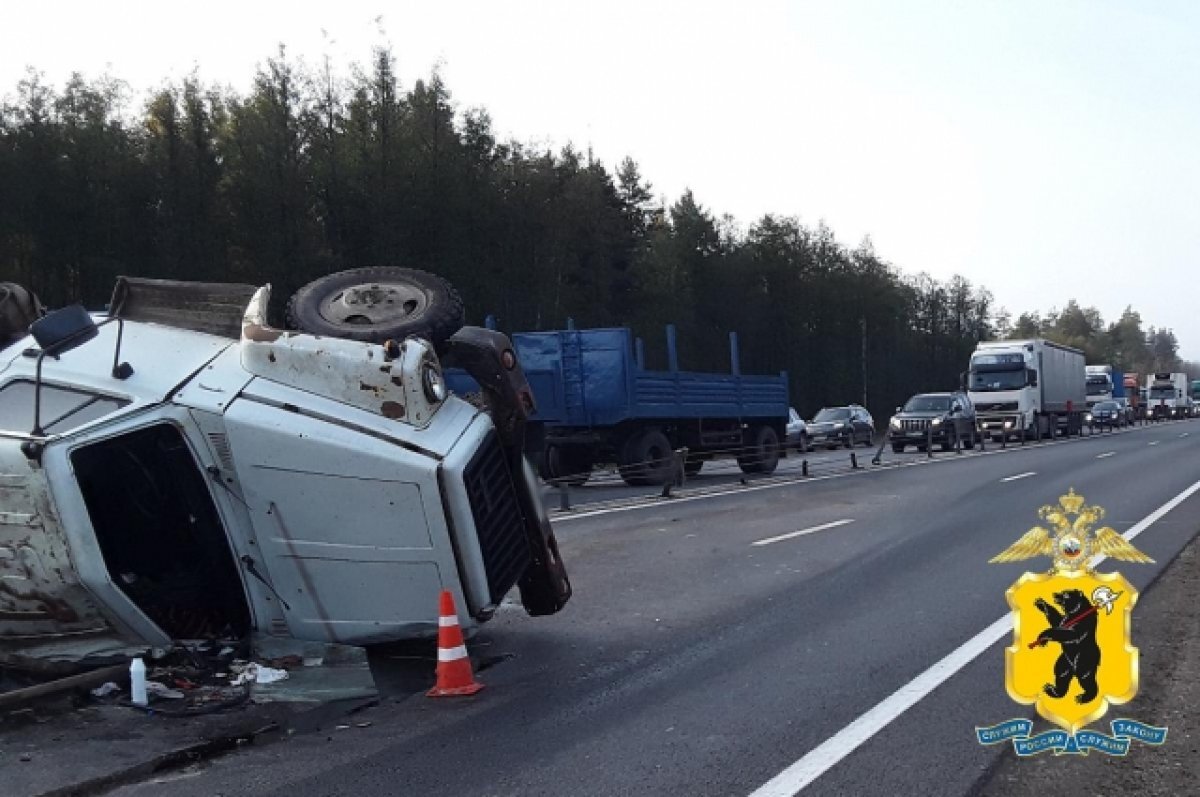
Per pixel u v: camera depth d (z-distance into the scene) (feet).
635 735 19.53
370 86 129.90
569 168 179.11
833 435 132.67
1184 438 134.62
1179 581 33.01
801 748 18.56
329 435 21.06
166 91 118.73
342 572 21.56
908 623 28.45
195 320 24.13
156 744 18.60
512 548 24.12
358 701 21.36
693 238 224.94
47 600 20.67
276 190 119.75
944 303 342.44
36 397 20.84
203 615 23.44
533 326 149.38
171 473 22.25
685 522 51.47
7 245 107.65
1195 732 18.93
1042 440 137.18
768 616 29.99
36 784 16.72
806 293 241.55
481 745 19.06
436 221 129.08
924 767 17.52
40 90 109.09
